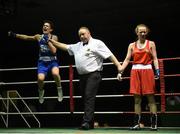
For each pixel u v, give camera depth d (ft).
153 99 16.21
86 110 16.37
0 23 37.91
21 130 16.89
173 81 37.78
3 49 40.45
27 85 38.47
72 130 16.16
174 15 36.37
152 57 16.51
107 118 35.99
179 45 37.86
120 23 37.47
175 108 21.06
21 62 40.78
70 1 37.37
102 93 37.45
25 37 18.25
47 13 37.09
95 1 37.22
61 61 39.55
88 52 16.47
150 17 36.88
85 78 16.69
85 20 37.50
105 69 37.45
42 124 36.76
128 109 36.11
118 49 38.78
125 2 36.83
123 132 14.79
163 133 14.24
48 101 32.32
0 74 39.34
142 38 16.14
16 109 25.30
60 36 37.63
